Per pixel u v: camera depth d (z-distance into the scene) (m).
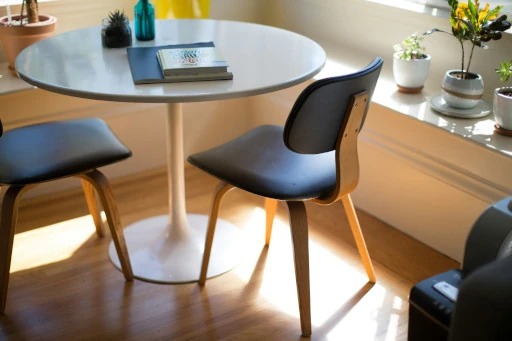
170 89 1.68
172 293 2.10
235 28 2.27
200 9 2.64
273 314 2.01
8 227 1.90
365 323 1.98
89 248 2.34
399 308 2.05
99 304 2.04
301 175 1.89
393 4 2.61
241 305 2.05
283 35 2.20
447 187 2.29
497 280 1.01
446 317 1.30
